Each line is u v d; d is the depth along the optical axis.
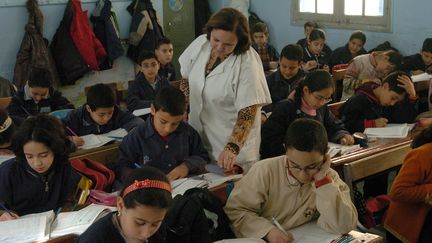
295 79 3.99
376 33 6.03
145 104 4.11
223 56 2.24
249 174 1.99
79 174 2.20
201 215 1.78
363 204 2.44
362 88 3.34
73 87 6.05
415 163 2.25
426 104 4.28
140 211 1.38
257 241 1.79
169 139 2.35
